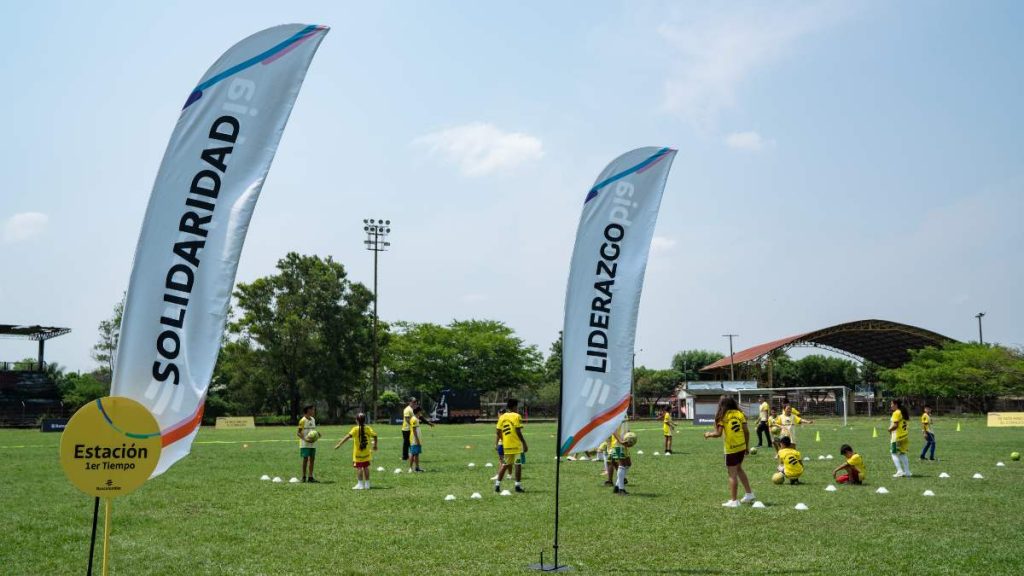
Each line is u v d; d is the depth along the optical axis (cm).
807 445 3184
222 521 1214
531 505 1381
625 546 1005
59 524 1186
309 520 1222
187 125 793
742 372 9188
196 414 759
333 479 1855
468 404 7244
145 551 985
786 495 1491
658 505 1367
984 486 1612
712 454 2667
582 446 990
